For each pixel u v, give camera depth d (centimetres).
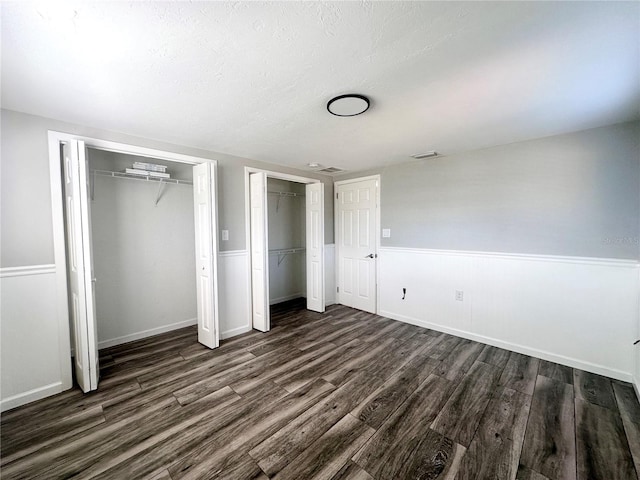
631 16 110
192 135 254
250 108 197
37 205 207
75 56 136
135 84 164
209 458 153
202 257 296
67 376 219
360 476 141
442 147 293
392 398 205
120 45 128
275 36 123
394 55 138
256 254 345
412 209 360
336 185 453
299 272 510
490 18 113
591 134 238
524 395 209
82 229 209
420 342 307
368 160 351
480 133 251
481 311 306
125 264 306
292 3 104
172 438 167
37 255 208
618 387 219
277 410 192
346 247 445
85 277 211
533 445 161
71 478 141
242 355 277
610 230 233
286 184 482
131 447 160
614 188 230
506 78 159
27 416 187
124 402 202
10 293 198
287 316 400
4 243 196
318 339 317
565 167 251
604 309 236
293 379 232
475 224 307
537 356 270
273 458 153
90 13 108
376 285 406
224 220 321
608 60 141
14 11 106
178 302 349
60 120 216
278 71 151
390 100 186
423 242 351
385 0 103
